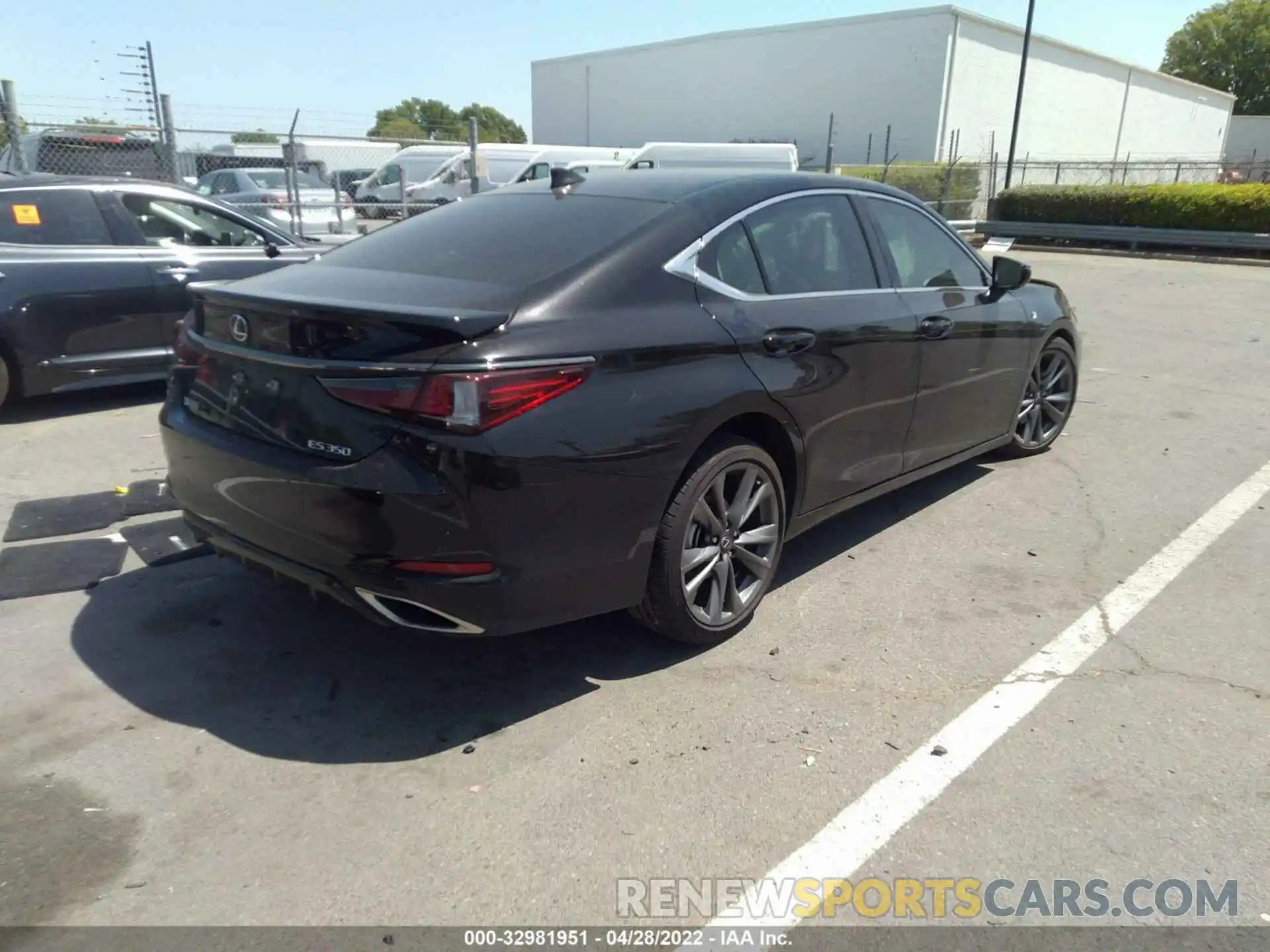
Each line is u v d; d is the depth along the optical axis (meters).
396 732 3.10
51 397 7.18
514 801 2.78
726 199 3.67
